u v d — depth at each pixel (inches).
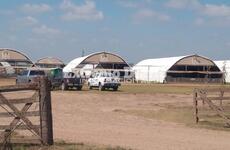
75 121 1034.7
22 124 637.9
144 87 2967.5
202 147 714.2
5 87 629.9
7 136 634.8
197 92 1034.1
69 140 730.8
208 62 4682.6
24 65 5103.3
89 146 664.4
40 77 640.4
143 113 1243.8
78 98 1830.7
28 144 639.8
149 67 4776.1
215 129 942.4
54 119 1064.8
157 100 1831.9
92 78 2529.5
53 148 628.1
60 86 2397.9
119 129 911.0
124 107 1469.0
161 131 895.7
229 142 771.4
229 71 4662.9
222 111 1002.7
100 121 1048.2
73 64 5123.0
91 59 5004.9
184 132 888.9
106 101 1733.5
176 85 3454.7
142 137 805.9
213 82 4318.4
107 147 661.9
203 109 1032.8
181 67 4616.1
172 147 705.0
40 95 637.3
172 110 1315.2
